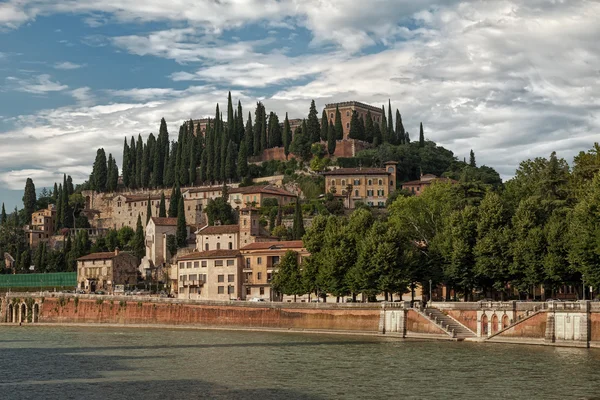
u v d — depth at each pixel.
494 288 168.50
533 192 185.38
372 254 170.62
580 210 147.25
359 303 171.12
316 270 191.00
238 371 113.88
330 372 111.75
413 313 160.88
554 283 155.62
